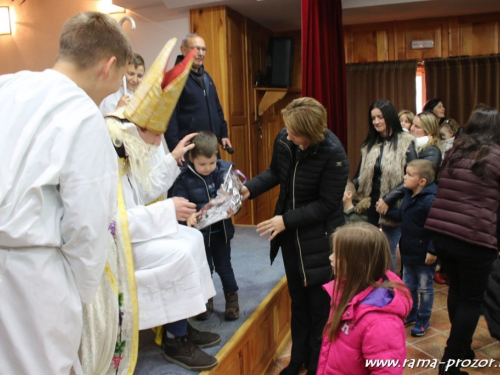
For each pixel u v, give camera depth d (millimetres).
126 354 1493
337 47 3850
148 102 1597
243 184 2143
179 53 4070
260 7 4055
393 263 2918
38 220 1021
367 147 3014
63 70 1170
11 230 995
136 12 4156
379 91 4973
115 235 1477
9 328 1051
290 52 4555
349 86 5070
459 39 4691
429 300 2645
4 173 1010
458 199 2066
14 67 4695
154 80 1593
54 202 1065
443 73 4746
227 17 3957
